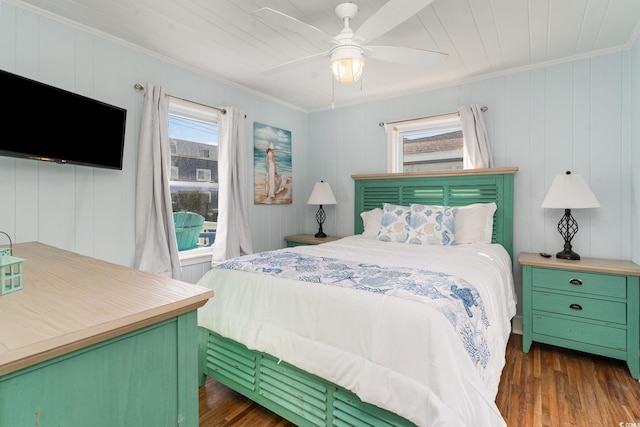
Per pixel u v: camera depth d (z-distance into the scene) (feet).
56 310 2.21
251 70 9.91
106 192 7.86
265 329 5.37
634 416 5.70
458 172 10.19
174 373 2.45
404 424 3.93
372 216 11.37
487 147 9.95
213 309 6.21
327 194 12.62
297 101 13.01
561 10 6.64
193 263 9.89
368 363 4.19
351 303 4.58
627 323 7.18
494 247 8.73
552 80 9.18
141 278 3.11
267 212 12.57
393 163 12.14
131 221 8.32
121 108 7.72
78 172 7.36
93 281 2.98
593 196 7.84
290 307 5.21
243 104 11.46
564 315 7.86
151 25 7.37
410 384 3.80
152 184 8.52
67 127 6.61
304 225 14.34
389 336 4.13
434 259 6.91
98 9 6.72
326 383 4.72
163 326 2.38
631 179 8.13
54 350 1.76
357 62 5.96
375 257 7.19
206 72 10.02
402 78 10.41
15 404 1.68
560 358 8.00
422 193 11.01
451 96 10.85
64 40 7.10
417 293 4.45
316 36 5.80
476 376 3.73
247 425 5.55
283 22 5.30
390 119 12.16
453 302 4.34
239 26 7.38
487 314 5.00
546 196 8.47
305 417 4.96
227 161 10.34
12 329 1.88
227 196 10.30
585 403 6.10
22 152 5.90
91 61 7.54
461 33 7.57
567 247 8.47
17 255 4.36
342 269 5.92
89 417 1.98
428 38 7.79
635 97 7.79
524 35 7.68
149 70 8.68
